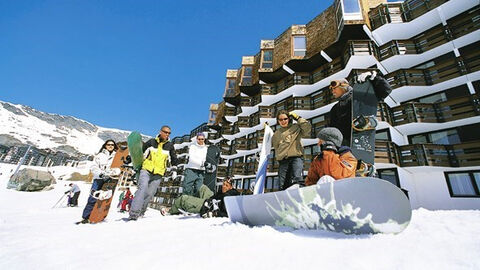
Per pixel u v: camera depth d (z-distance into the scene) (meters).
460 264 0.75
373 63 11.68
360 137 2.33
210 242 1.23
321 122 13.37
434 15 10.50
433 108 9.59
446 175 9.04
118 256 1.03
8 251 1.16
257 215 1.74
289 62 15.25
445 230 1.21
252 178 17.38
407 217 1.13
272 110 16.97
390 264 0.78
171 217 3.45
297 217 1.48
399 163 9.53
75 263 0.94
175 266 0.88
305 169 12.75
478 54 8.90
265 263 0.87
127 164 3.38
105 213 2.86
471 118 8.59
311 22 16.06
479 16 9.30
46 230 1.90
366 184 1.20
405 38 11.72
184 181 4.84
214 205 3.25
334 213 1.29
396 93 10.65
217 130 26.00
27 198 14.75
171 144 3.60
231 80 23.00
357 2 12.43
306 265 0.82
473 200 8.11
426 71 10.23
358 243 1.06
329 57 14.06
